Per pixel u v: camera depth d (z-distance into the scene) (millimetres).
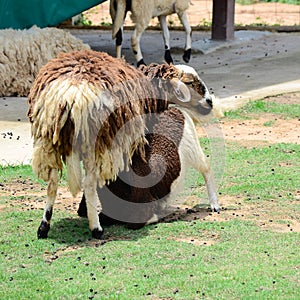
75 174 11828
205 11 51594
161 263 11094
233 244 11945
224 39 36031
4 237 12352
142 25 29062
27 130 20344
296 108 23047
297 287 10203
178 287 10211
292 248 11781
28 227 12875
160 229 12734
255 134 20125
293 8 53844
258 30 39594
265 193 14883
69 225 12984
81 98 11391
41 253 11633
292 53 33406
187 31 31188
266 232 12555
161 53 33812
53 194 12148
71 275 10688
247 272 10711
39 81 11883
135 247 11797
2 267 11039
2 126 20719
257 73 28891
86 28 41406
